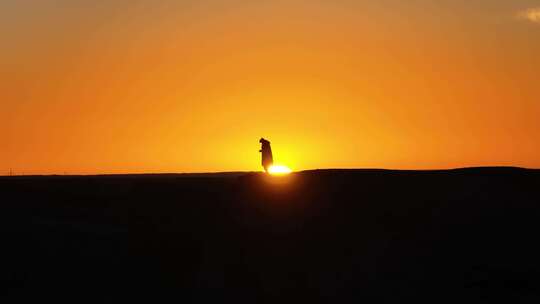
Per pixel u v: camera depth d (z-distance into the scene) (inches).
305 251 2984.7
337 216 3186.5
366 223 3132.4
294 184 3469.5
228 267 2935.5
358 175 3508.9
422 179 3447.3
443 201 3245.6
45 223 3314.5
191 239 3105.3
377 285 2773.1
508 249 2913.4
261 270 2896.2
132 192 3565.5
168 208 3353.8
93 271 2955.2
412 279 2783.0
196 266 2962.6
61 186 3686.0
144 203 3427.7
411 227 3093.0
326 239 3043.8
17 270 2965.1
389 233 3063.5
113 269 2967.5
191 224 3208.7
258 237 3083.2
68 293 2815.0
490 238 2982.3
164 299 2783.0
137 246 3097.9
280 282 2827.3
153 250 3063.5
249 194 3405.5
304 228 3120.1
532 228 3034.0
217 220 3221.0
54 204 3508.9
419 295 2701.8
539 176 3449.8
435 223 3105.3
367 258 2923.2
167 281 2886.3
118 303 2765.7
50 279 2903.5
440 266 2854.3
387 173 3516.2
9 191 3649.1
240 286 2832.2
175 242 3093.0
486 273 2778.1
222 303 2748.5
